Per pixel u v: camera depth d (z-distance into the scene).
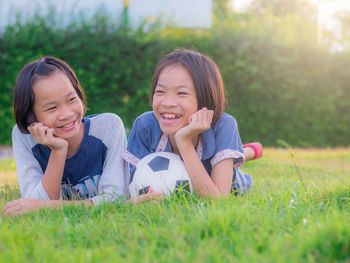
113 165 2.84
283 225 1.83
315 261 1.48
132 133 2.98
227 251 1.57
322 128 8.61
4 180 3.92
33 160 2.76
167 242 1.65
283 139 8.64
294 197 2.35
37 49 7.84
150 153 2.92
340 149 7.82
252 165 4.71
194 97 2.58
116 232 1.81
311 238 1.59
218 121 2.79
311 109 8.58
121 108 8.13
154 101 2.63
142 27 8.25
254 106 8.44
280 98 8.48
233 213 1.87
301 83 8.38
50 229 1.86
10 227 1.94
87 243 1.75
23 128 2.59
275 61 8.37
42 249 1.56
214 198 2.39
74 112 2.52
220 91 2.76
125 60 8.13
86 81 7.93
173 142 2.88
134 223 1.91
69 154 2.80
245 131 8.54
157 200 2.33
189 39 8.23
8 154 7.02
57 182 2.56
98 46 8.02
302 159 5.56
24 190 2.65
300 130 8.64
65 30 8.02
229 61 8.33
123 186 2.80
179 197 2.42
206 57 2.77
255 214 1.97
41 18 8.05
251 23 8.64
